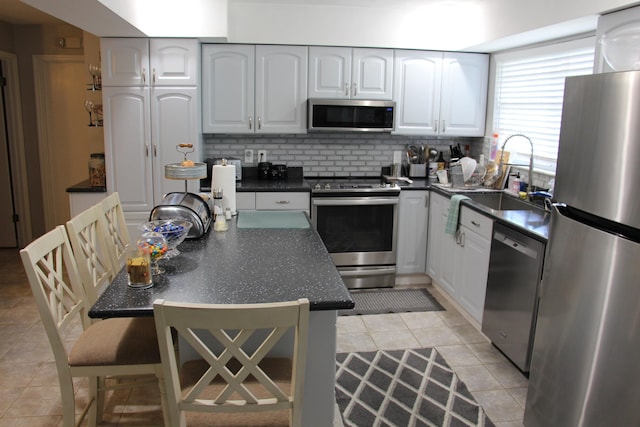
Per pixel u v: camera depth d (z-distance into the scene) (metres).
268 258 2.15
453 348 3.10
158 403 2.48
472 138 4.78
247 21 3.98
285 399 1.44
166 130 3.89
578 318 1.88
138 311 1.59
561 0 2.84
